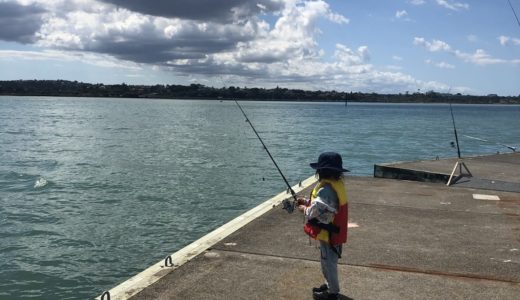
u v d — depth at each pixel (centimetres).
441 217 786
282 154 2906
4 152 2820
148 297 461
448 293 481
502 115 12825
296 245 618
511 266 560
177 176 1981
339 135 4697
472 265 561
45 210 1377
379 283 504
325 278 460
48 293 812
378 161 2748
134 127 5253
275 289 483
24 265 934
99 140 3638
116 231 1163
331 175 435
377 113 12538
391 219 767
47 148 3055
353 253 595
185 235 1135
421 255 593
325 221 429
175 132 4597
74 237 1113
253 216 760
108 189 1691
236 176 2005
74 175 1989
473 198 936
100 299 446
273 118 8400
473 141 4247
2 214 1323
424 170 1198
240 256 575
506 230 714
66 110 9975
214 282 498
